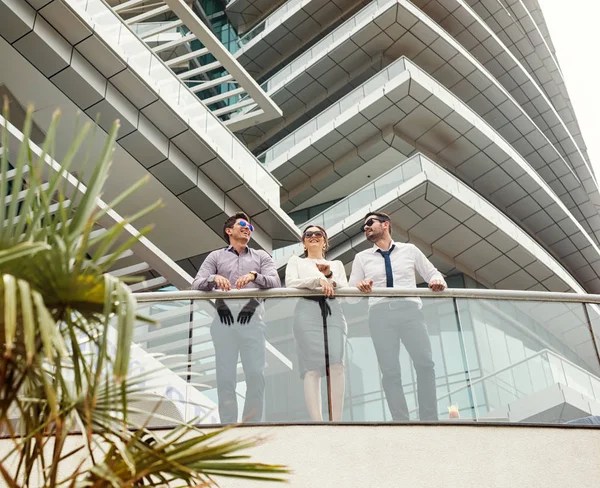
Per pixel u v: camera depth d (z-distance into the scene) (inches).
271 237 516.7
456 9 927.0
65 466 172.4
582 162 1136.2
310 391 189.9
